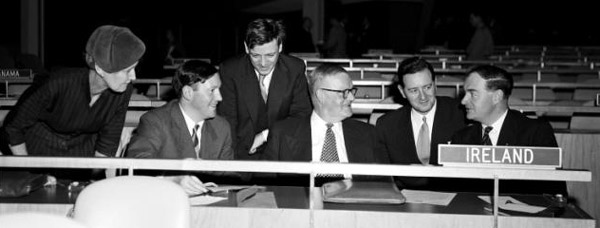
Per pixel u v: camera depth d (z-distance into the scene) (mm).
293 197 2828
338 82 3244
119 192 2043
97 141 3193
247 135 3723
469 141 3445
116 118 3141
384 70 7199
